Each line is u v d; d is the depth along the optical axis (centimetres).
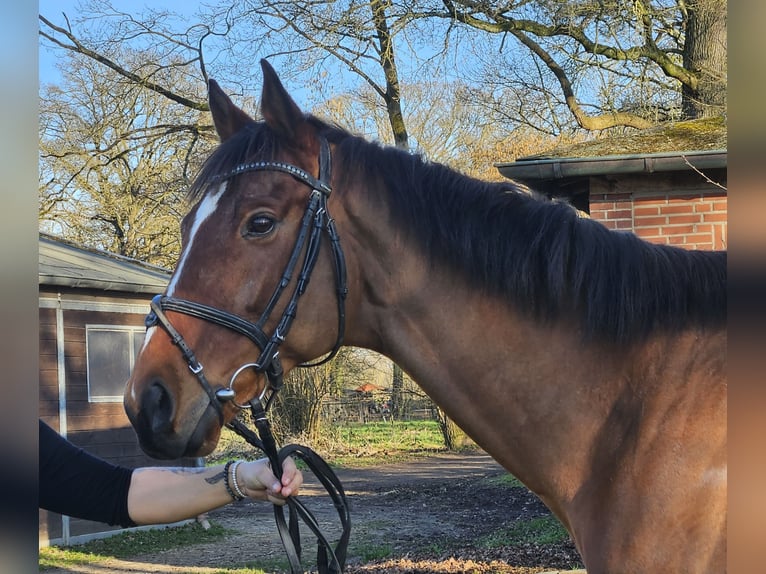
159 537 812
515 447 181
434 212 184
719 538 152
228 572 628
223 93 205
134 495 177
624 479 163
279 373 180
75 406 788
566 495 173
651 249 179
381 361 1820
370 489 1164
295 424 1581
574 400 174
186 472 182
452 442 1662
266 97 183
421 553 662
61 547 756
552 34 1164
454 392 185
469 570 573
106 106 1412
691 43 1071
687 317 170
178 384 170
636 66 1153
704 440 158
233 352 173
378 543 735
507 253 180
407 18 1131
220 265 175
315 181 182
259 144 185
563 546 614
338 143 192
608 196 550
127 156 1584
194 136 1345
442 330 183
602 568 161
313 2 1124
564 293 178
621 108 1202
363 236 186
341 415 1811
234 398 174
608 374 173
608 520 163
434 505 980
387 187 186
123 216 1705
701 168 515
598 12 1077
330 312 183
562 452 174
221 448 1490
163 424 167
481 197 187
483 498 994
